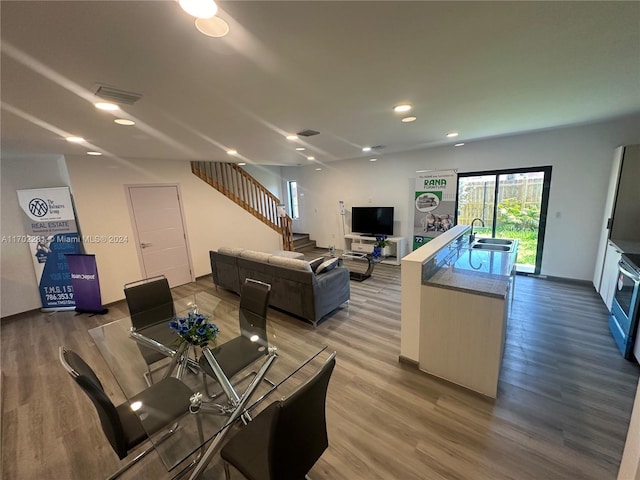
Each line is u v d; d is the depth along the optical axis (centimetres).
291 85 189
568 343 280
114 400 231
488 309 208
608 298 338
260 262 393
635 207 339
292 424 111
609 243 348
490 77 190
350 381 241
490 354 212
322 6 108
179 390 184
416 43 142
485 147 480
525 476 157
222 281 481
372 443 181
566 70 182
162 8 104
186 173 545
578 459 164
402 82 193
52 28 113
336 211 739
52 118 230
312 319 339
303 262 343
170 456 157
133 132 293
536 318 332
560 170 420
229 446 138
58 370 279
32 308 429
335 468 166
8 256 409
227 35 126
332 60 156
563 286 426
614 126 374
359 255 586
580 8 116
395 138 404
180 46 134
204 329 209
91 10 103
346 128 323
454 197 529
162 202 513
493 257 314
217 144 385
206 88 187
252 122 277
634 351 246
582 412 197
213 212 592
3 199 404
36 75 155
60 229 422
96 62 144
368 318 362
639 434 108
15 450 189
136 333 260
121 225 465
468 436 183
